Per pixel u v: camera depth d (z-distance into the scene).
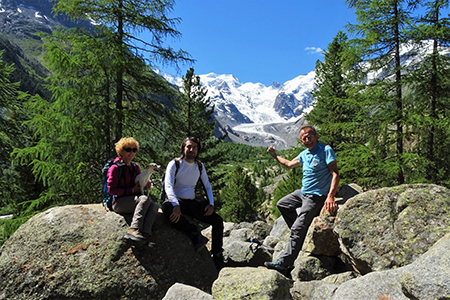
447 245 2.42
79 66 9.06
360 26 11.90
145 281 3.59
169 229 4.14
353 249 3.56
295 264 4.30
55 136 9.25
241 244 4.96
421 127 11.32
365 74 12.55
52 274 3.48
